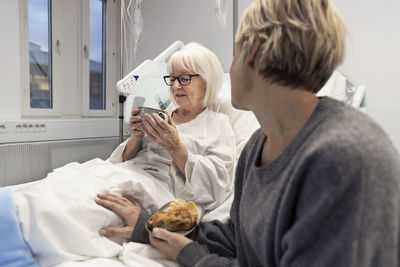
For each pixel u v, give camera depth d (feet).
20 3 7.98
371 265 1.17
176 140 3.70
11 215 2.40
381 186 1.18
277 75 1.60
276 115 1.74
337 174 1.22
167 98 6.17
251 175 2.02
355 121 1.38
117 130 9.25
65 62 9.26
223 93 5.48
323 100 1.61
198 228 2.92
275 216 1.57
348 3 5.98
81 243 2.52
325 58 1.54
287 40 1.51
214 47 8.28
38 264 2.43
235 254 2.52
